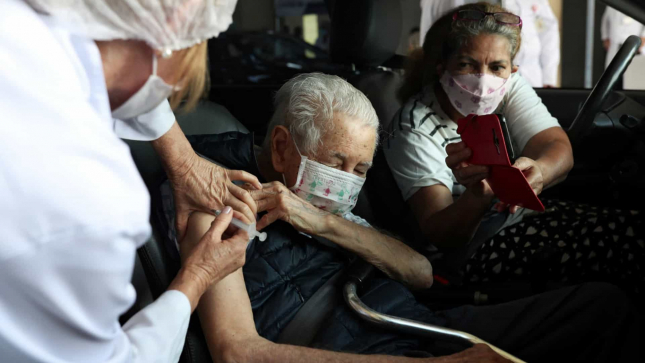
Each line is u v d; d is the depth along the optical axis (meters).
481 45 1.92
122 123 1.35
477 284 2.00
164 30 0.89
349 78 2.36
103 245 0.81
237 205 1.43
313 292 1.56
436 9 2.42
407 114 2.11
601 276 1.86
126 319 1.38
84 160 0.80
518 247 1.96
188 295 1.14
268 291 1.52
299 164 1.59
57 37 0.84
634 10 2.07
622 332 1.56
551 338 1.60
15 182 0.76
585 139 2.30
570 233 1.91
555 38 3.71
